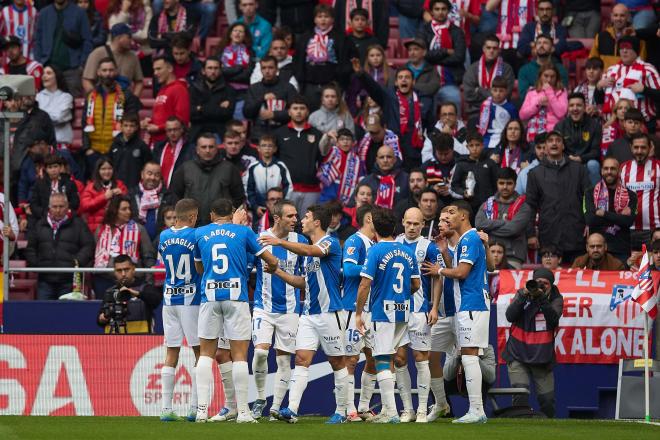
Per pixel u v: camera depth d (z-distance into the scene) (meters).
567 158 46.59
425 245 34.50
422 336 34.25
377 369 33.25
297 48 53.53
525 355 38.91
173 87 52.28
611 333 41.66
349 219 46.47
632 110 48.38
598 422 34.16
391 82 54.38
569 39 58.75
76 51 57.88
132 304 41.44
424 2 58.25
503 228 44.62
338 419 33.19
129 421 33.38
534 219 46.72
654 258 42.09
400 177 47.41
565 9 59.44
